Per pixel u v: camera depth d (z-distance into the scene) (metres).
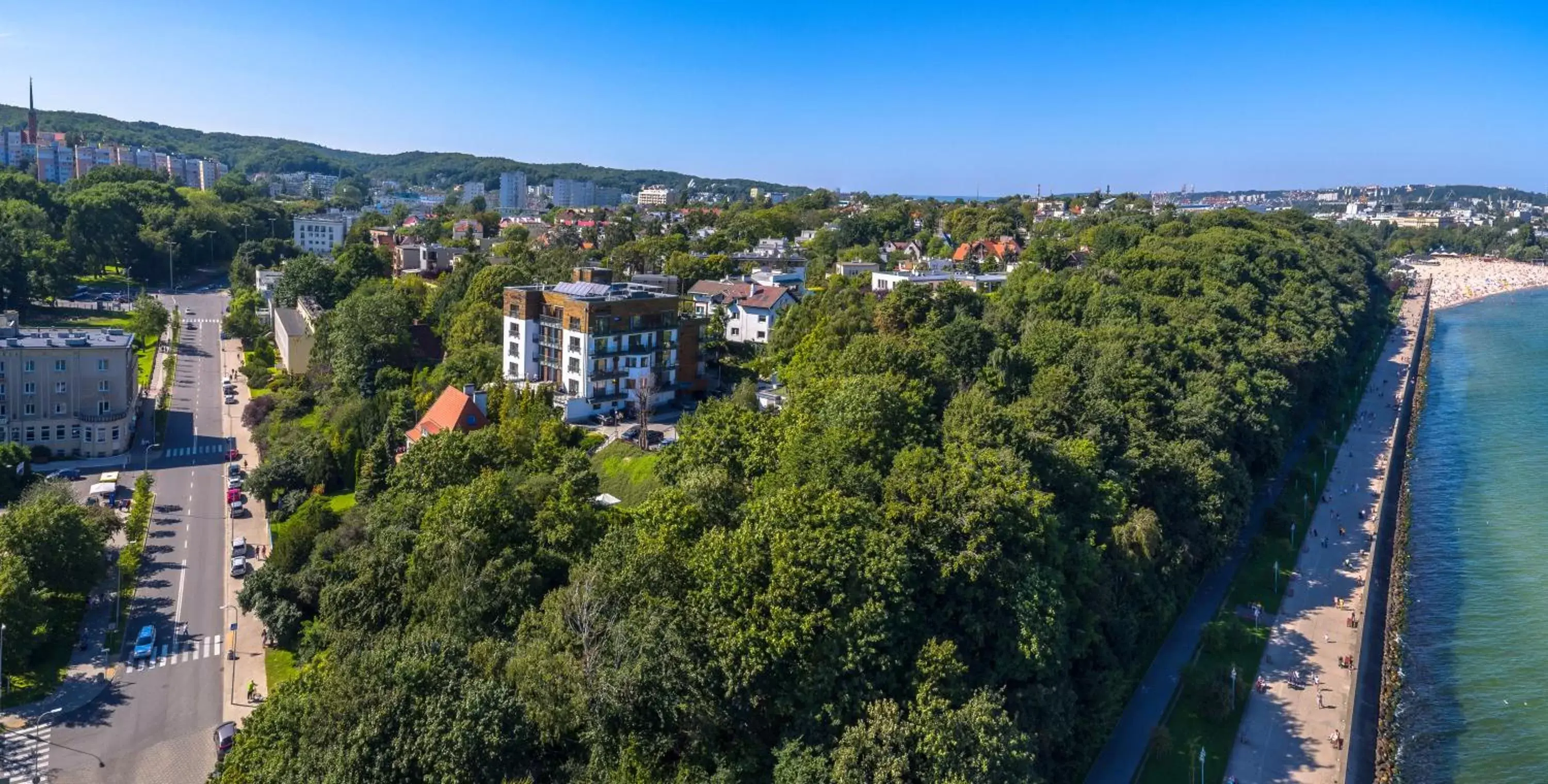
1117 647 82.06
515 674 57.53
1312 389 166.50
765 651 58.19
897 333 130.50
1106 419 101.94
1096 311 147.12
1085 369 117.38
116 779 72.94
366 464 116.88
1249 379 134.62
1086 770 72.75
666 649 57.56
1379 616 102.88
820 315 148.88
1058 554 71.50
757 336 172.25
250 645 93.25
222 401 175.38
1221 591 105.31
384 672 54.97
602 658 58.47
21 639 84.06
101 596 100.75
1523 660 96.12
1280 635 97.19
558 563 73.12
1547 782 78.12
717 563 62.91
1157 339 131.62
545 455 94.88
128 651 90.94
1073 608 73.31
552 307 140.62
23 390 141.62
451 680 55.19
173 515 124.12
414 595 73.31
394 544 77.94
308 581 90.31
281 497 124.25
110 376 147.25
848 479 73.31
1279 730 80.69
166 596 102.00
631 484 108.12
